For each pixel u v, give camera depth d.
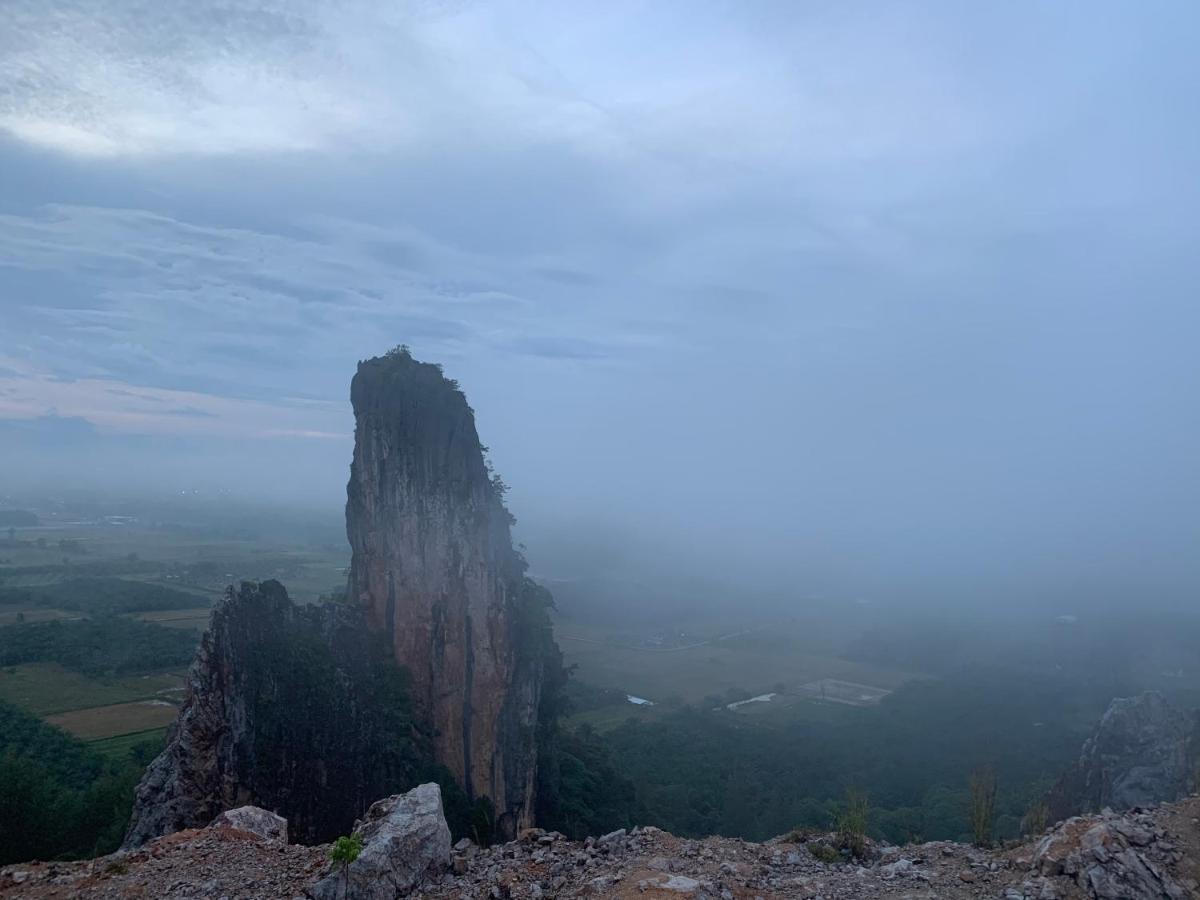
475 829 35.34
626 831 15.30
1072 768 25.75
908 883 12.73
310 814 32.25
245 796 30.14
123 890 12.81
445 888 13.04
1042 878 12.03
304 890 12.62
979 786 19.09
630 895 11.70
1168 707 24.70
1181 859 12.30
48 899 12.56
